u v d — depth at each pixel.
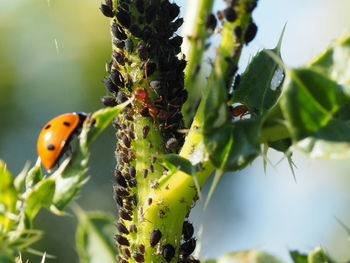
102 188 0.34
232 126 0.13
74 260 0.32
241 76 0.14
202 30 0.15
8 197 0.13
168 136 0.14
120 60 0.14
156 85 0.14
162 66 0.14
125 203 0.14
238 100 0.14
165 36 0.14
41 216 0.32
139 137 0.14
